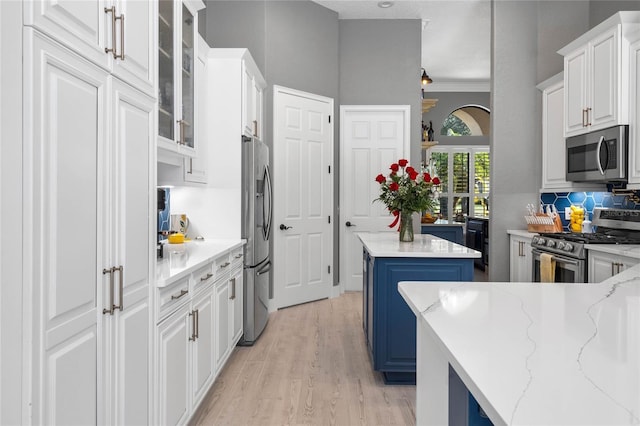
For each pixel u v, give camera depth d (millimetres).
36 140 1040
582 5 4332
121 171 1473
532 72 4430
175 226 3367
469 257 2699
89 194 1277
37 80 1047
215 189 3523
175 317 1959
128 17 1555
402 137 5527
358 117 5531
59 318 1136
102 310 1350
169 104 2389
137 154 1599
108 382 1387
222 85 3523
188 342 2129
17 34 1010
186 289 2107
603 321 1043
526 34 4426
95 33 1319
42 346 1062
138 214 1597
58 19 1132
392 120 5531
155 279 1747
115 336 1428
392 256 2734
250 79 3869
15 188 1010
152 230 1729
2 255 993
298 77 4852
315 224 5082
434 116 8688
